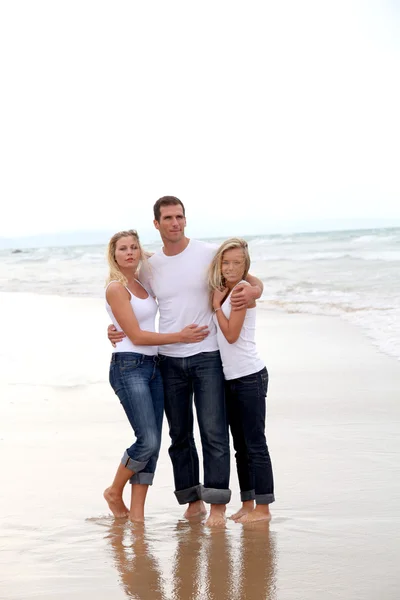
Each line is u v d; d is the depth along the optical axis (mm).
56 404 7285
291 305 15430
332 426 6211
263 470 4316
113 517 4430
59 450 5723
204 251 4602
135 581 3393
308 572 3412
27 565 3637
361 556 3572
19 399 7562
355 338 10789
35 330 12586
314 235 52719
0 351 10461
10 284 25703
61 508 4539
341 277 20703
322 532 3961
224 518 4344
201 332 4445
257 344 10859
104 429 6289
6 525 4254
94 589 3311
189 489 4527
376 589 3176
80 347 10508
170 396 4598
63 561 3686
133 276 4660
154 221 4629
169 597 3199
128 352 4500
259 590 3232
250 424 4375
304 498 4539
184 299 4570
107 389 7875
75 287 22734
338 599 3092
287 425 6340
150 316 4621
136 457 4367
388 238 40500
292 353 9969
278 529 4070
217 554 3723
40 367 9172
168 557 3711
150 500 4777
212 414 4457
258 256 34188
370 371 8453
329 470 5043
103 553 3793
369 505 4332
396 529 3914
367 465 5102
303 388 7805
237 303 4285
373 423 6219
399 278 19094
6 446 5875
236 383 4434
